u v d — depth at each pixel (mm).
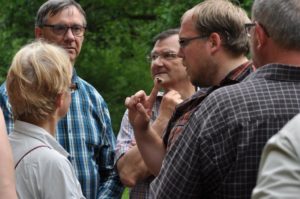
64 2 5340
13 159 3400
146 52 15352
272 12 3100
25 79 3797
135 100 4160
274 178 2299
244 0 12242
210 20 3707
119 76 15016
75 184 3666
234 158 3104
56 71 3836
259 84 3164
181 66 5113
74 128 5113
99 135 5234
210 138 3129
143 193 4867
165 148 4078
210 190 3182
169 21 13953
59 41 5309
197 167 3164
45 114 3814
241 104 3129
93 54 15500
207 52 3721
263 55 3191
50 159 3619
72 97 5156
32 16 15961
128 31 16203
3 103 4879
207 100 3221
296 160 2285
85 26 5410
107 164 5262
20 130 3775
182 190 3207
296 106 3100
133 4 16344
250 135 3084
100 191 5199
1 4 15961
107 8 16391
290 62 3139
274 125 3082
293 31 3080
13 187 3176
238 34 3699
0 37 15234
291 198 2258
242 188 3096
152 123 5082
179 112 3893
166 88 5168
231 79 3662
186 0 13922
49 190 3584
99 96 5324
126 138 5074
